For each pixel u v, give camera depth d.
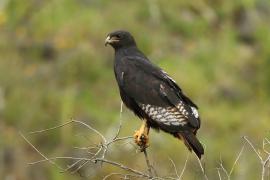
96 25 21.55
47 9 21.78
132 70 10.95
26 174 17.89
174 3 22.75
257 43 22.09
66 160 17.67
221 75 20.98
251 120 19.56
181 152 17.08
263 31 22.22
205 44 21.89
